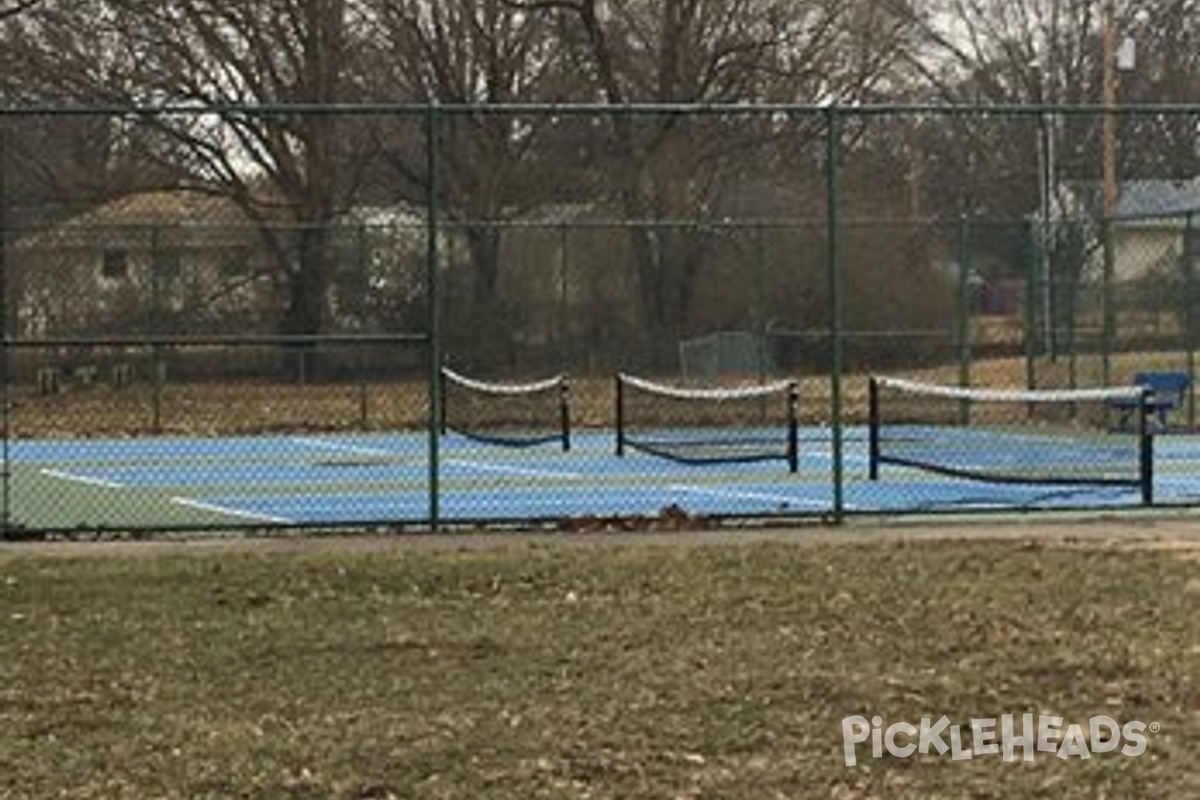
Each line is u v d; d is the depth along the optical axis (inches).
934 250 1207.6
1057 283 1112.8
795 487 775.1
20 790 276.7
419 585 457.7
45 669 362.6
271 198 1509.6
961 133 1957.4
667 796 270.5
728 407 1099.9
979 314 1227.2
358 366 1092.5
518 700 331.9
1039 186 1801.2
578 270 1119.0
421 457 953.5
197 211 1494.8
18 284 1050.1
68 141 1299.2
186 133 1466.5
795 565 483.8
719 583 455.2
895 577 462.6
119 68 1523.1
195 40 1539.1
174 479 857.5
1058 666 354.6
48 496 788.0
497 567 483.2
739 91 1652.3
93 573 478.6
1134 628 392.8
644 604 427.2
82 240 1048.8
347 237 1081.4
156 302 1067.3
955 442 966.4
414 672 357.4
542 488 789.9
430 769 286.4
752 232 1132.5
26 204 1219.2
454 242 1096.2
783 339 1146.7
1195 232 1120.2
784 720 314.8
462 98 1684.3
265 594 446.0
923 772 281.7
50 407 1071.0
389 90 1690.5
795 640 383.6
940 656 366.3
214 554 516.4
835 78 1688.0
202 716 322.3
